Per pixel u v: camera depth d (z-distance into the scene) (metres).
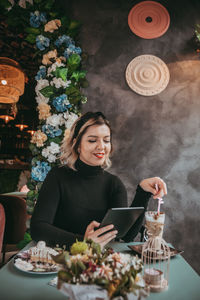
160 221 1.06
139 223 1.41
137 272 0.66
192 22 2.42
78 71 2.10
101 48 2.38
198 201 2.30
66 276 0.62
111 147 1.65
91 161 1.50
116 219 1.10
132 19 2.38
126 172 2.30
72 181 1.50
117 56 2.38
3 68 2.94
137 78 2.34
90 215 1.47
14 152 8.15
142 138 2.33
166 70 2.35
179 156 2.32
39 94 2.04
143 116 2.34
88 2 2.41
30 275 0.93
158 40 2.40
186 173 2.31
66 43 2.07
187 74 2.38
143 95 2.34
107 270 0.66
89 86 2.36
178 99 2.36
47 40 2.02
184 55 2.39
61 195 1.46
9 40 3.72
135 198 1.46
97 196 1.52
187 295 0.82
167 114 2.35
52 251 1.04
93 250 0.76
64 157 1.57
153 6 2.39
